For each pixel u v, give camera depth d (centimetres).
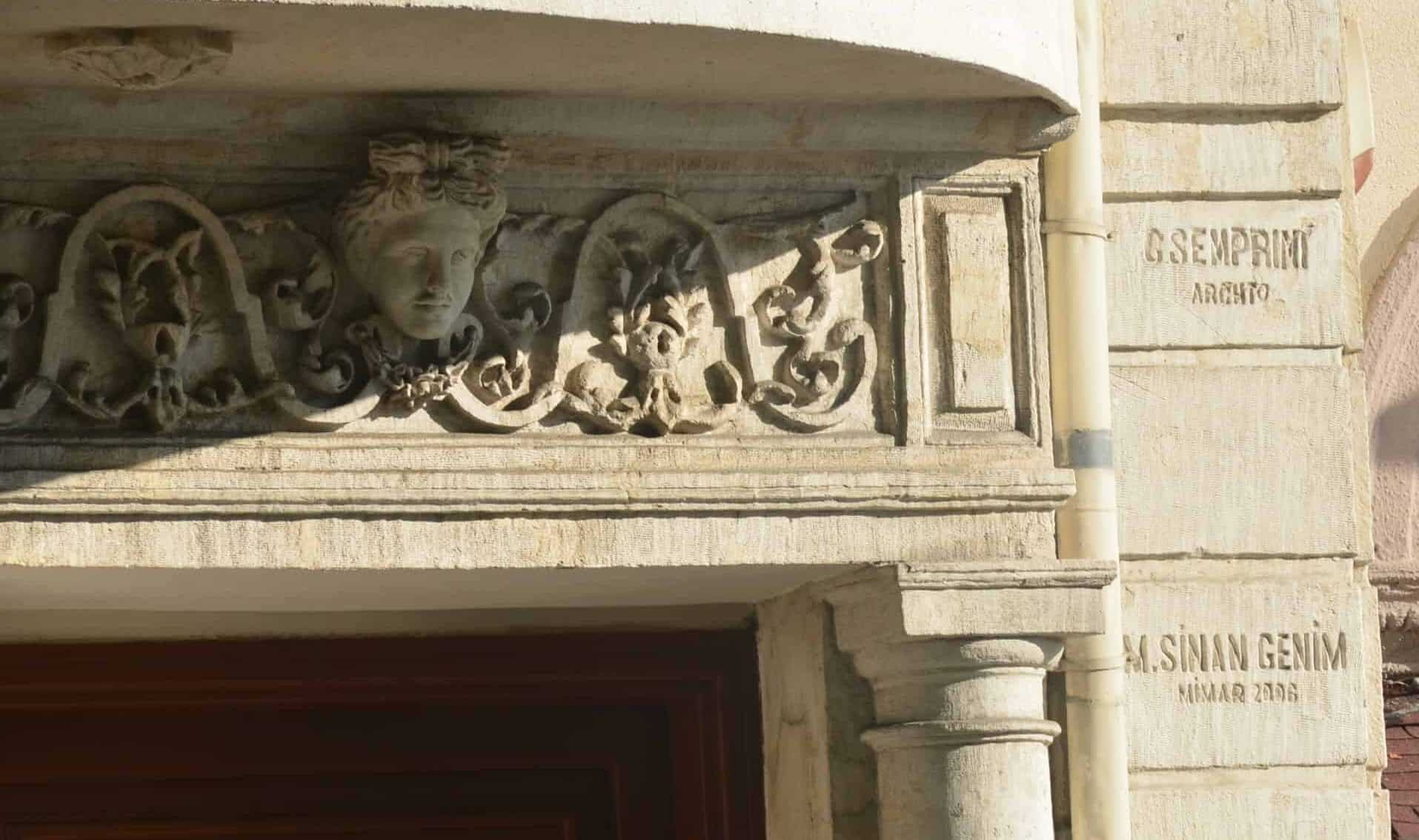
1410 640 1129
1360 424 809
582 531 664
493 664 802
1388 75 1141
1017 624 690
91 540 626
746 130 682
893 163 705
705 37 608
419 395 657
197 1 568
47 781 781
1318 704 790
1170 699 781
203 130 641
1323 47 813
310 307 654
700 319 690
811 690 745
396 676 795
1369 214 1141
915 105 688
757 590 762
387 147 639
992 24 652
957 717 690
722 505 672
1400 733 1067
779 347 698
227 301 650
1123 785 758
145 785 791
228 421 645
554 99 658
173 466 634
